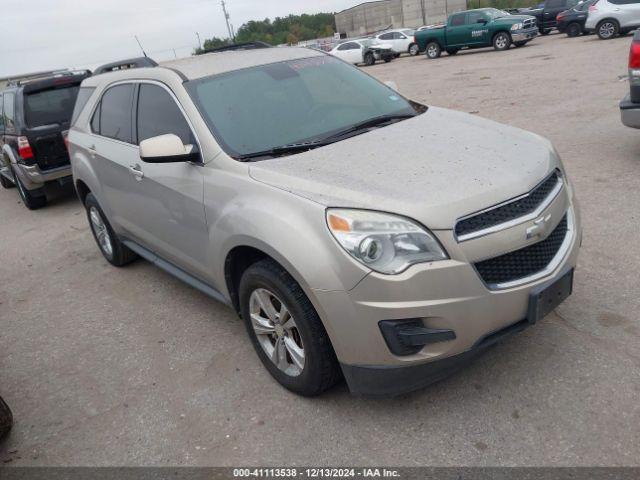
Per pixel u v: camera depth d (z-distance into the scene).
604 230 4.71
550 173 3.06
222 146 3.44
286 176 3.03
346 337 2.70
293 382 3.16
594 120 8.55
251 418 3.12
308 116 3.76
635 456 2.49
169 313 4.55
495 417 2.84
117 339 4.26
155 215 4.12
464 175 2.84
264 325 3.26
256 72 4.03
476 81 15.29
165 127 3.94
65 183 8.55
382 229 2.59
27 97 8.28
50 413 3.47
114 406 3.44
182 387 3.51
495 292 2.64
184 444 3.01
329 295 2.67
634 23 19.67
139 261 5.84
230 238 3.16
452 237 2.57
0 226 8.42
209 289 3.89
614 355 3.13
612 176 5.96
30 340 4.49
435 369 2.71
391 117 3.87
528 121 9.22
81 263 6.11
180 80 3.89
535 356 3.23
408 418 2.93
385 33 31.33
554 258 2.92
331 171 3.00
